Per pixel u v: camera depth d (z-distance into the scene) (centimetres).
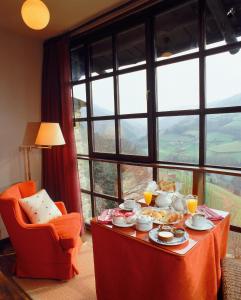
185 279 130
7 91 320
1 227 317
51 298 213
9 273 251
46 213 259
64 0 240
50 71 335
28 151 319
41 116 355
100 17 274
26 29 311
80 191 332
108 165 318
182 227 166
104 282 175
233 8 208
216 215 183
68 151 321
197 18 227
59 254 229
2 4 247
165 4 241
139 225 160
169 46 248
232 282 156
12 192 256
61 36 320
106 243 169
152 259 141
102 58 307
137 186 289
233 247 226
